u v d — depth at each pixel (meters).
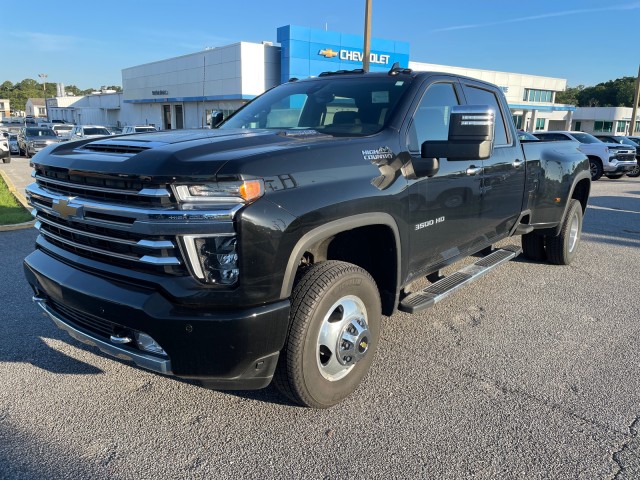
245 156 2.49
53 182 2.92
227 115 4.53
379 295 3.30
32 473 2.54
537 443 2.85
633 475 2.59
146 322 2.46
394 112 3.48
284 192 2.54
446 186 3.75
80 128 29.61
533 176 5.28
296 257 2.59
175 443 2.80
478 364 3.79
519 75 49.06
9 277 5.59
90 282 2.73
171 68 40.78
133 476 2.54
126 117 53.41
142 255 2.51
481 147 3.05
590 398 3.33
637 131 66.75
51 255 3.15
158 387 3.39
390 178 3.17
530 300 5.25
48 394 3.29
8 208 9.96
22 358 3.76
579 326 4.57
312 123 3.76
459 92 4.19
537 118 55.84
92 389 3.36
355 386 3.24
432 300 3.62
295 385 2.85
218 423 3.00
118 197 2.55
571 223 6.36
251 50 31.94
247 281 2.43
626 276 6.17
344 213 2.81
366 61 16.77
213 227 2.37
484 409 3.18
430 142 3.28
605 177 22.48
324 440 2.84
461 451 2.77
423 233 3.58
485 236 4.64
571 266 6.58
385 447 2.79
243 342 2.46
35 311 4.64
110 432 2.90
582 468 2.64
